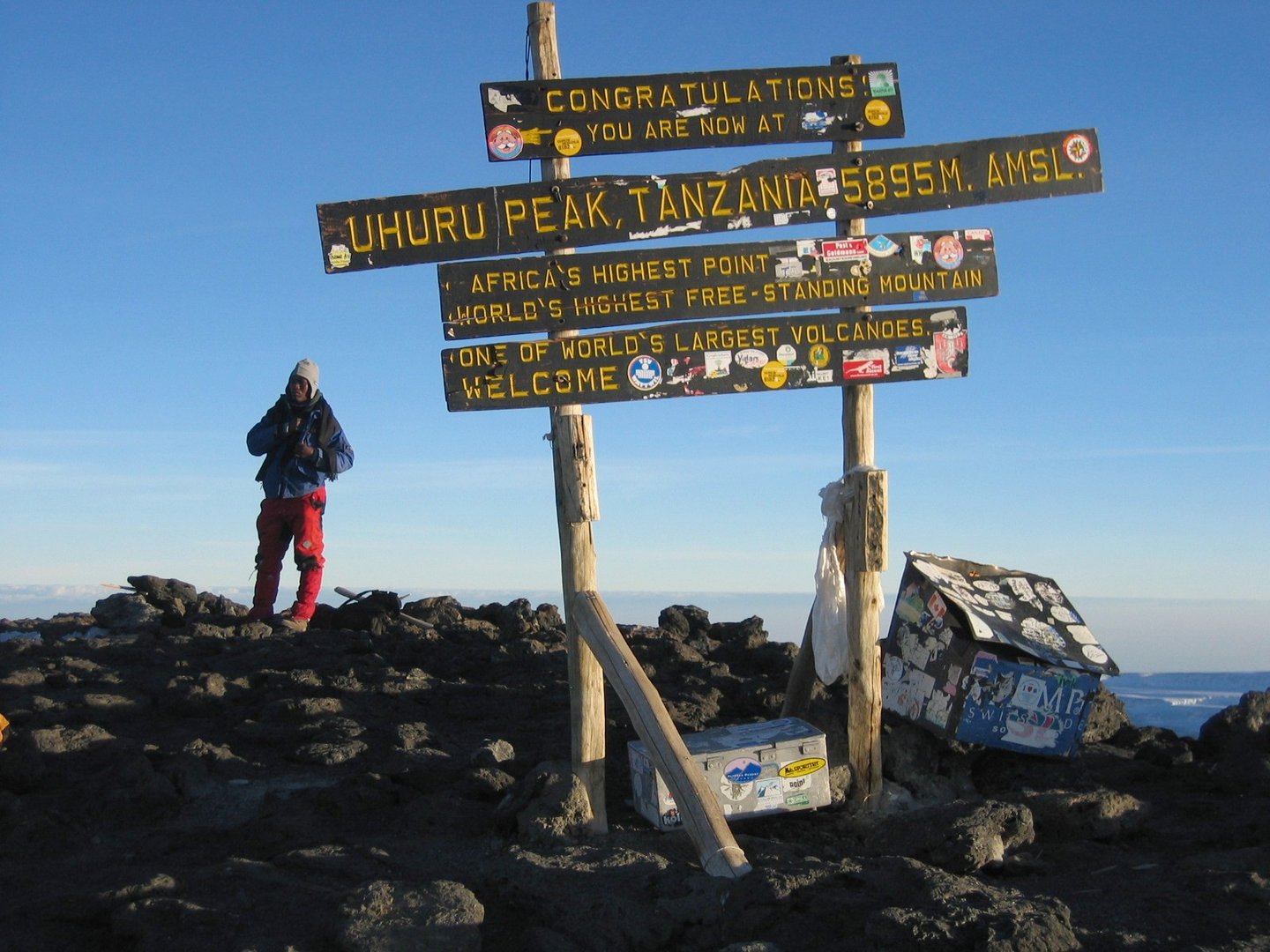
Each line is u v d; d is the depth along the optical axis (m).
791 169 6.89
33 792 7.19
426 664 10.60
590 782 6.48
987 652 7.15
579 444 6.53
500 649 10.91
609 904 5.33
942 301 7.03
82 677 9.89
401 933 4.83
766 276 6.84
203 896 5.41
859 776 6.96
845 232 6.98
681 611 12.45
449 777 7.15
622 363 6.66
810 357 6.91
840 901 5.26
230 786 7.33
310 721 8.52
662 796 6.34
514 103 6.62
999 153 7.10
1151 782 7.52
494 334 6.56
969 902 5.07
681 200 6.76
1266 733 7.95
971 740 7.15
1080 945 4.86
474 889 5.63
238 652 10.86
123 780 7.09
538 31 6.67
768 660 10.99
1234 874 5.47
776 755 6.55
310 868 5.77
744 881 5.49
